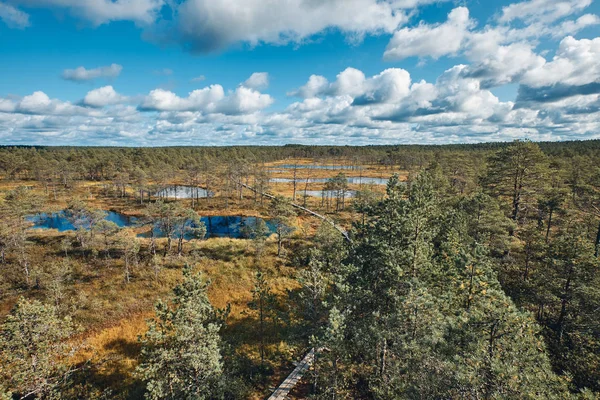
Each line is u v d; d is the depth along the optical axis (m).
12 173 101.75
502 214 29.73
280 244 45.81
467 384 12.07
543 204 37.19
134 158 116.44
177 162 116.94
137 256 41.16
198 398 17.59
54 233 49.00
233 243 46.75
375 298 19.81
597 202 35.84
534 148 34.09
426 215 24.23
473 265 17.81
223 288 35.91
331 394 19.97
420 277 19.42
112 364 24.50
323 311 20.91
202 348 17.55
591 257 20.00
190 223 58.50
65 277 34.38
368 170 160.00
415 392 13.73
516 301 23.34
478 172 58.91
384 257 19.42
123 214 71.12
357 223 26.78
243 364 24.55
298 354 25.94
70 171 95.56
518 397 11.18
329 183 79.94
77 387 21.72
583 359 18.41
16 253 39.69
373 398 19.02
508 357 12.74
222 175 99.88
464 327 14.12
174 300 19.09
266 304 29.42
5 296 31.55
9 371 17.03
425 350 14.60
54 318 18.97
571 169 55.78
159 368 17.77
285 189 106.88
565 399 11.79
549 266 22.31
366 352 19.31
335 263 28.95
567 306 21.73
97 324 28.80
